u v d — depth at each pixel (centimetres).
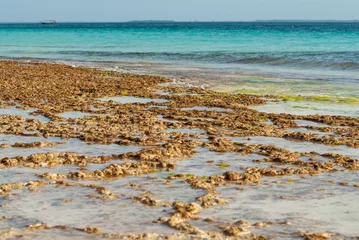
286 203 1148
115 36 12500
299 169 1398
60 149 1612
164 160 1491
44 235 950
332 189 1251
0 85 2994
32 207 1098
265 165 1462
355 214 1087
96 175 1322
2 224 1004
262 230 992
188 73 4056
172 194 1197
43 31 17388
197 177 1319
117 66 4766
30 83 3120
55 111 2230
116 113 2214
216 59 5397
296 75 3853
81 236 946
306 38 10206
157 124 1986
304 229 1003
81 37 11962
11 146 1631
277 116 2202
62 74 3712
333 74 3894
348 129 1948
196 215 1067
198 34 13388
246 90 3052
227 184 1280
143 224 1009
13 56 6100
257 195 1200
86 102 2483
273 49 6706
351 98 2708
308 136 1808
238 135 1855
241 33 14050
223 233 968
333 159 1529
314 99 2692
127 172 1353
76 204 1120
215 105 2458
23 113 2198
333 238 957
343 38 9981
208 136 1819
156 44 8525
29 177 1309
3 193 1181
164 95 2761
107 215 1058
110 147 1639
